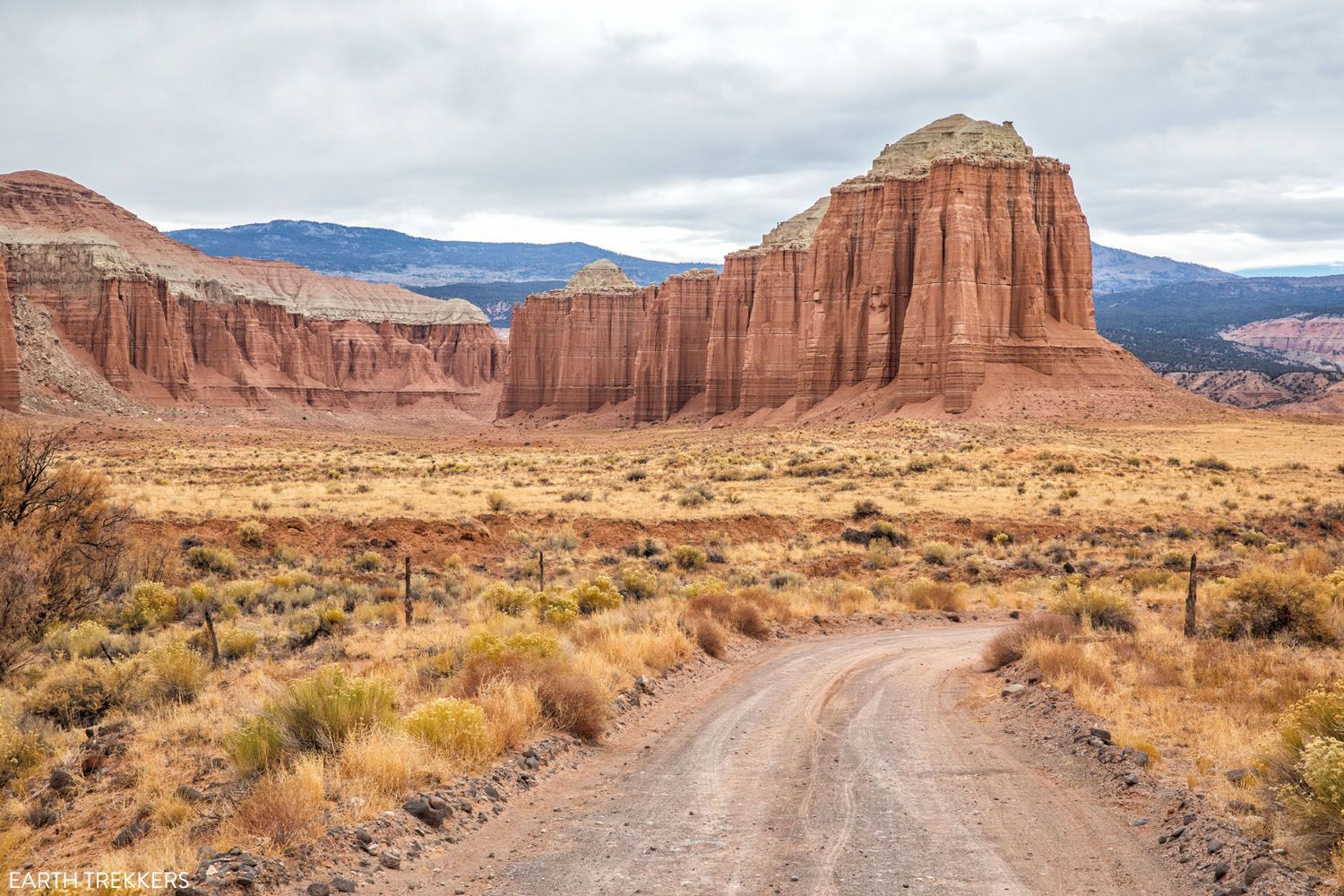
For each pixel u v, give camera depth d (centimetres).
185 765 1466
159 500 5188
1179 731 1538
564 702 1666
